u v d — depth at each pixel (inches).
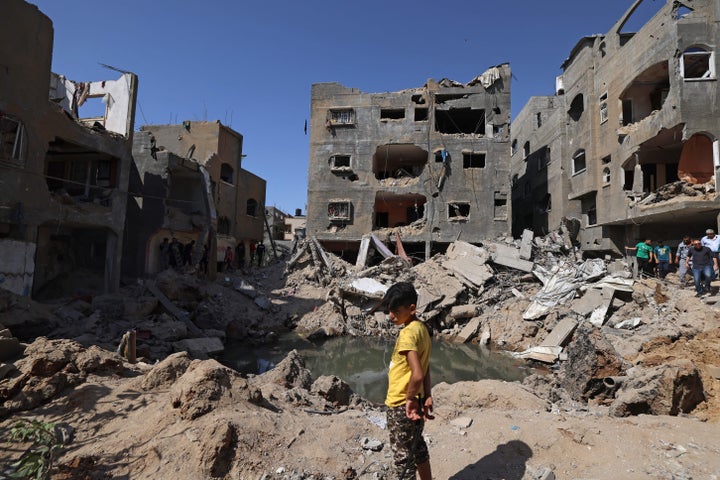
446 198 1112.8
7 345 219.1
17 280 557.0
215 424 149.7
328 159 1158.3
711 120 647.1
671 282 634.8
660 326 478.0
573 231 1006.4
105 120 773.9
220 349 573.6
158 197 875.4
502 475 143.2
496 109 1120.2
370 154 1146.7
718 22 656.4
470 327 712.4
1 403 182.1
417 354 118.6
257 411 173.5
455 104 1133.1
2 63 541.0
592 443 162.4
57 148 707.4
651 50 721.6
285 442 155.5
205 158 1085.1
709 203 635.5
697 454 154.9
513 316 697.6
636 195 768.9
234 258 1167.6
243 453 145.3
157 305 660.7
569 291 694.5
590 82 931.3
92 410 179.2
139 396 191.6
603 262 738.8
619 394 272.5
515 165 1477.6
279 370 286.8
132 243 879.1
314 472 141.9
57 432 159.3
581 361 316.5
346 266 1021.2
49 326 495.5
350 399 257.1
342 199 1137.4
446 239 1100.5
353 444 164.4
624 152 804.6
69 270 802.2
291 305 869.8
